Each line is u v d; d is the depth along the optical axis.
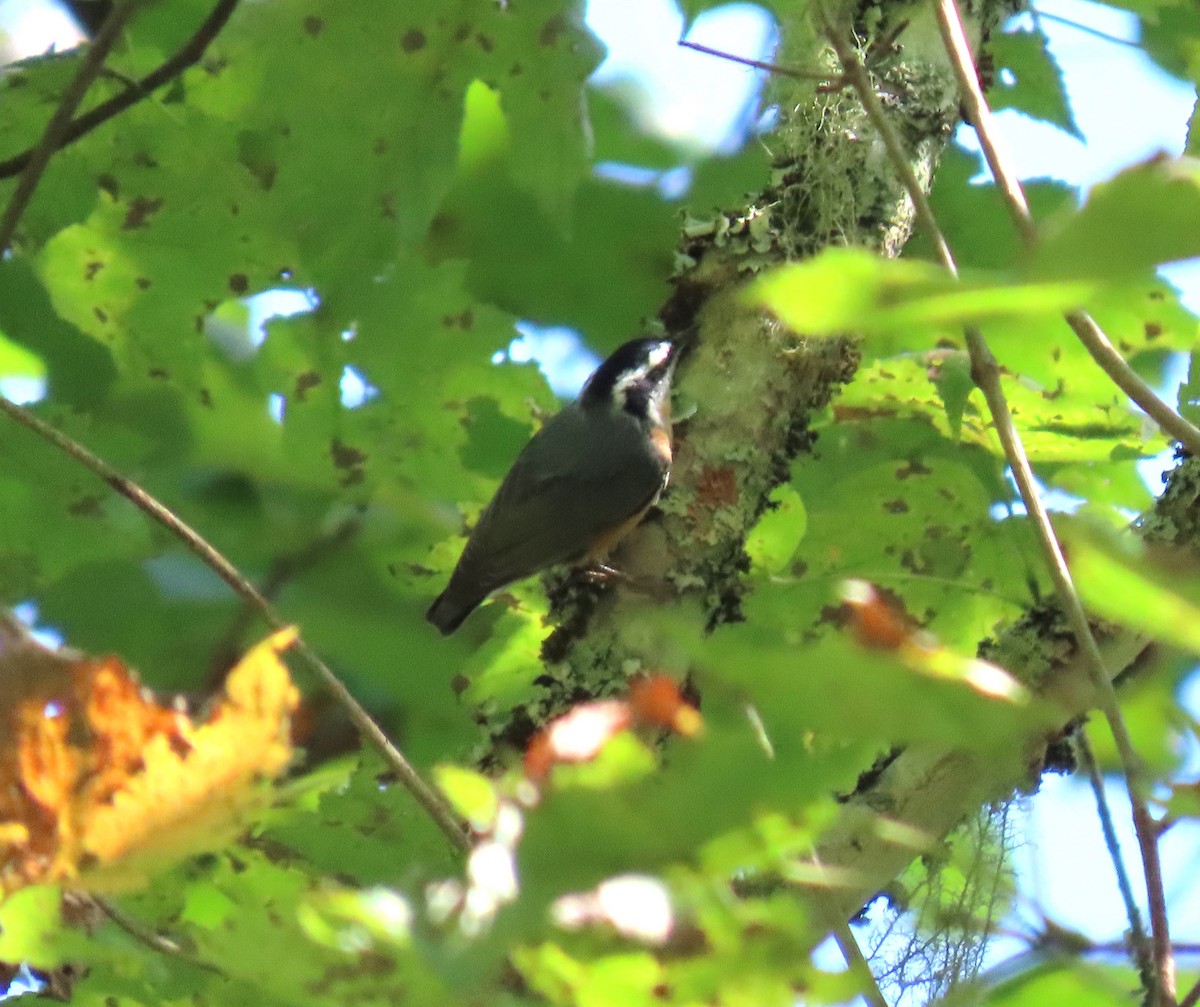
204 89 8.09
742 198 8.20
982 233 9.81
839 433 9.48
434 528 10.30
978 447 9.38
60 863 3.65
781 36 8.20
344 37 7.50
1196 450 4.68
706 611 7.48
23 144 7.89
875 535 9.30
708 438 7.72
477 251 11.70
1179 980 5.91
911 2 8.20
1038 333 8.66
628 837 3.07
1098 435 9.11
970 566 9.27
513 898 3.10
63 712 3.69
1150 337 8.41
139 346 8.60
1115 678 6.82
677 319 8.07
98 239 8.30
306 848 5.77
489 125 11.58
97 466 6.30
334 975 3.38
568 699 7.27
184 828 3.68
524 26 7.36
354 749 9.24
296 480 10.20
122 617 9.54
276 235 8.28
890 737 2.79
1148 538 7.38
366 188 7.79
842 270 1.94
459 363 8.68
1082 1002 5.17
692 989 3.41
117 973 4.69
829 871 3.43
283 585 9.89
